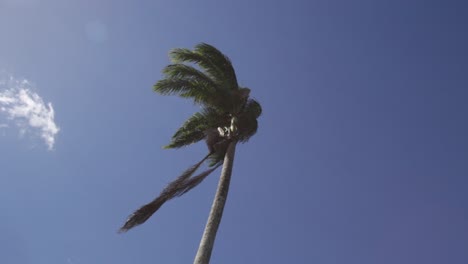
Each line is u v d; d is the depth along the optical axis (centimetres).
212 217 1166
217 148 1514
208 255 1063
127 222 1261
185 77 1547
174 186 1377
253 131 1606
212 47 1702
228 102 1568
